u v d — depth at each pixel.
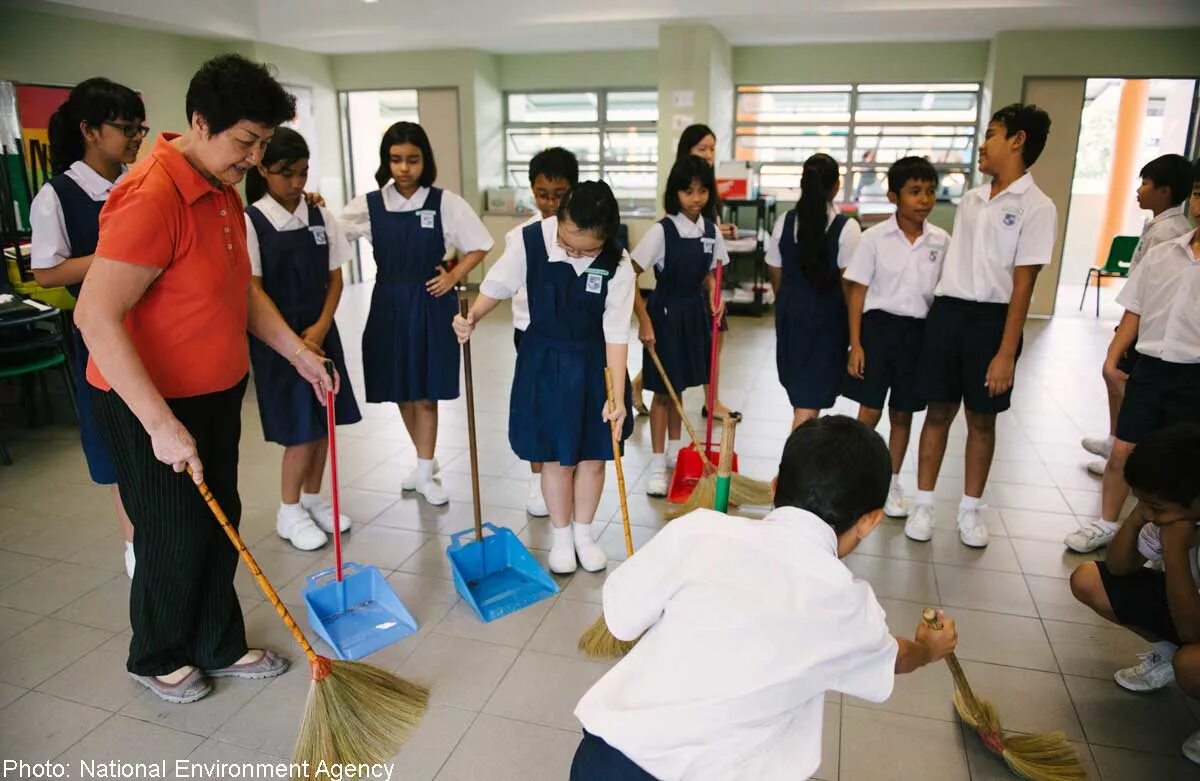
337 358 2.78
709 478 2.86
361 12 7.17
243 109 1.58
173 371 1.76
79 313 1.58
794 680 1.02
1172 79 6.73
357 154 9.24
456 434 4.00
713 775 1.05
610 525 2.97
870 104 8.08
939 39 7.41
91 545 2.78
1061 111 6.91
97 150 2.27
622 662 1.18
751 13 6.34
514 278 2.35
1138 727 1.91
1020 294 2.51
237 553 2.02
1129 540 1.90
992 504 3.17
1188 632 1.76
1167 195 3.10
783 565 1.06
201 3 6.73
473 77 8.27
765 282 7.81
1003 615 2.38
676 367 3.19
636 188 8.85
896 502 3.03
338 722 1.72
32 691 2.01
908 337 2.84
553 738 1.86
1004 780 1.74
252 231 2.51
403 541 2.84
